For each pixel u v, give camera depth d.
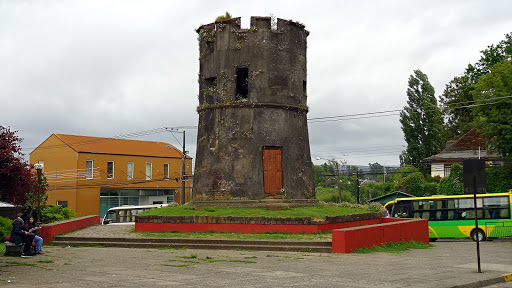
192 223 23.92
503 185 43.19
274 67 27.42
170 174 65.75
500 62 43.47
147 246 21.75
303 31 29.06
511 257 19.95
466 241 33.31
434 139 66.75
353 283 12.91
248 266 16.00
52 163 59.41
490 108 39.06
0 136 25.41
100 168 58.84
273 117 27.08
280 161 26.95
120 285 12.41
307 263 16.81
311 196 27.92
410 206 35.34
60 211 41.06
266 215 23.91
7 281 13.10
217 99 27.42
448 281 13.46
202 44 28.62
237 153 26.53
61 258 18.23
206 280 13.23
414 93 68.06
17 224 19.28
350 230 19.98
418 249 22.92
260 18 27.59
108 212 39.72
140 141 65.81
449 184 48.12
